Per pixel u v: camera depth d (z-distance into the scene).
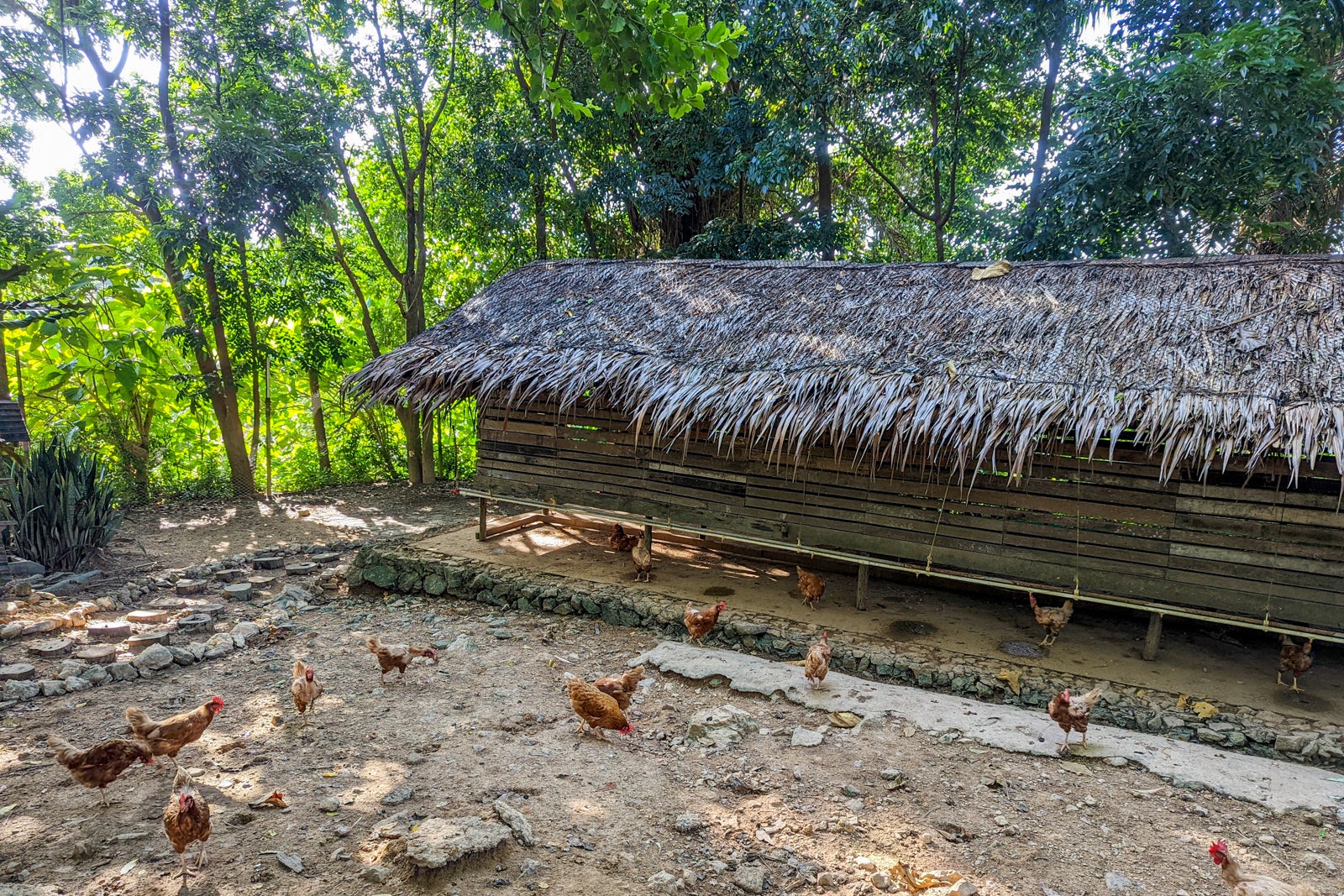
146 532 13.45
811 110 14.55
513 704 6.45
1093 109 12.30
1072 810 4.88
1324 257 7.56
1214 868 4.32
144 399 16.55
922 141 16.61
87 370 15.20
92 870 4.11
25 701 6.30
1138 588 6.87
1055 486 7.16
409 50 15.73
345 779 5.14
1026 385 6.83
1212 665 6.95
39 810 4.70
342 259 17.47
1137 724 6.10
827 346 8.16
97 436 15.74
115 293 15.31
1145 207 12.53
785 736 5.88
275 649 7.76
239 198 13.87
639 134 16.41
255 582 10.08
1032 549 7.28
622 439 9.48
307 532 13.66
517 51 16.02
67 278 14.39
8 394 14.12
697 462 8.97
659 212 16.00
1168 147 11.33
